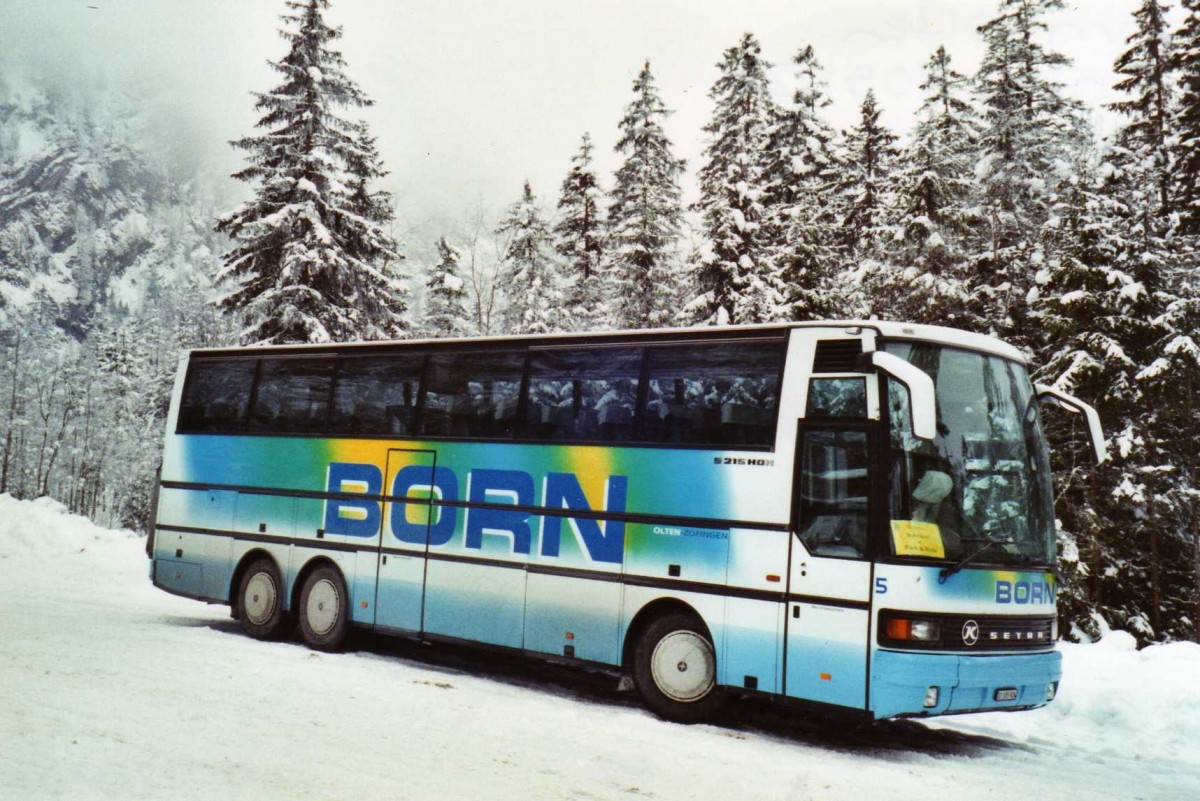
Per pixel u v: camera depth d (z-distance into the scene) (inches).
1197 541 1125.7
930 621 318.3
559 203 1675.7
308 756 269.4
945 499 332.2
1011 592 339.0
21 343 3838.6
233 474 548.4
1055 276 1101.7
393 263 1435.8
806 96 1480.1
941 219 1203.2
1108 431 1100.5
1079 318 1091.9
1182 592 1174.3
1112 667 436.8
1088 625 1030.4
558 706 386.6
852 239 1517.0
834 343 350.3
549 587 409.4
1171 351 1045.2
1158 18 1342.3
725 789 269.1
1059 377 1082.7
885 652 318.0
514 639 418.0
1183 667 421.4
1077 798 286.4
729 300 1220.5
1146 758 354.3
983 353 364.2
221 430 561.3
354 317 1245.1
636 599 382.0
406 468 470.0
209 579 550.9
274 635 521.7
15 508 923.4
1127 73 1365.7
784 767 302.8
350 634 505.4
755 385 366.0
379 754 278.5
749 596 351.3
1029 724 405.4
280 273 1180.5
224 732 290.2
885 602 320.5
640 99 1488.7
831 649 330.0
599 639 390.9
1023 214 1267.2
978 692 323.3
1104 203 1104.8
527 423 430.3
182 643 475.5
